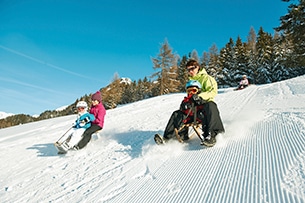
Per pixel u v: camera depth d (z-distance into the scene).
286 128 3.41
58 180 3.18
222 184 2.21
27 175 3.59
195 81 3.81
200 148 3.41
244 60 37.94
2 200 2.77
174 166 2.93
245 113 5.36
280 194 1.81
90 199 2.44
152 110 9.90
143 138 4.89
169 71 35.91
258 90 11.28
